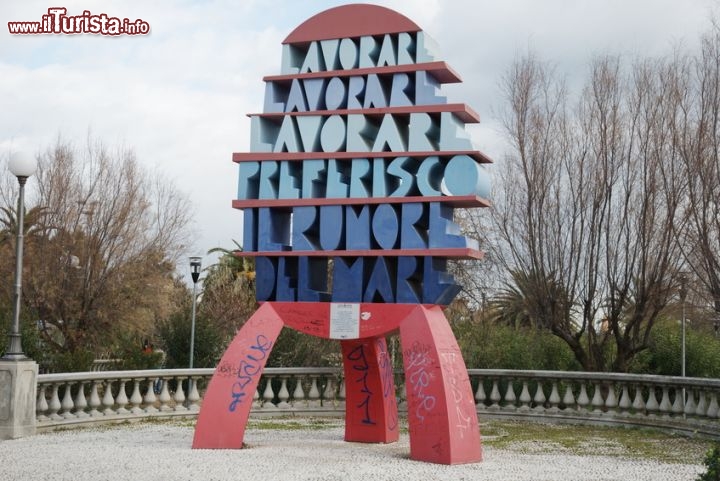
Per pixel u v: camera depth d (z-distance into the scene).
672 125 20.22
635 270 21.20
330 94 13.26
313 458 11.66
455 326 24.94
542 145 22.03
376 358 13.72
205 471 10.38
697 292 20.80
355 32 13.23
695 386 15.48
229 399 12.74
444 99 12.56
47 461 11.05
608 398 17.28
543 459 12.18
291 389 19.70
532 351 23.31
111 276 31.67
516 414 18.05
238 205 13.45
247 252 13.32
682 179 20.05
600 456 12.74
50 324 32.41
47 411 15.29
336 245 12.88
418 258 12.52
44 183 32.22
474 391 19.11
